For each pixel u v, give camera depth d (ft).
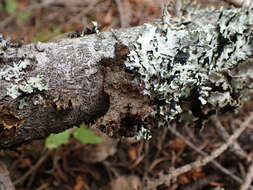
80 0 1.67
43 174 1.22
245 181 1.11
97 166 1.24
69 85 0.84
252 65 0.94
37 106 0.83
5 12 1.73
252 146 1.24
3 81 0.80
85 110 0.88
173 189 1.16
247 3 0.98
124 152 1.25
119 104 0.85
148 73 0.86
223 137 1.20
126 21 1.41
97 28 0.91
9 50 0.83
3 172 1.07
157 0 1.51
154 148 1.25
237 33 0.91
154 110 0.90
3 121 0.81
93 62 0.86
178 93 0.90
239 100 0.98
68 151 1.25
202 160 1.11
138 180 1.19
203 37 0.90
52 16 1.65
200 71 0.90
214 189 1.13
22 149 1.20
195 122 1.00
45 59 0.84
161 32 0.91
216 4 1.33
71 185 1.21
